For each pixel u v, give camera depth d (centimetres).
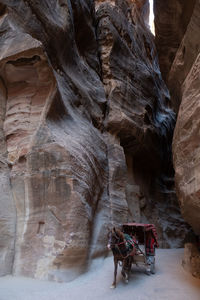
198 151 508
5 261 629
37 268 619
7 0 781
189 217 660
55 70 902
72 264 631
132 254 603
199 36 723
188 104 576
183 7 929
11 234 664
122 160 1129
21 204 696
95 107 1123
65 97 891
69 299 497
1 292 507
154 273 675
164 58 1323
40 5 855
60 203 674
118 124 1180
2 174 715
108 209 954
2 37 759
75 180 696
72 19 1036
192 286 574
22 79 795
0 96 790
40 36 838
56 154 708
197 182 493
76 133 863
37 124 754
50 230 657
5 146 757
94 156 901
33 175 699
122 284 588
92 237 777
